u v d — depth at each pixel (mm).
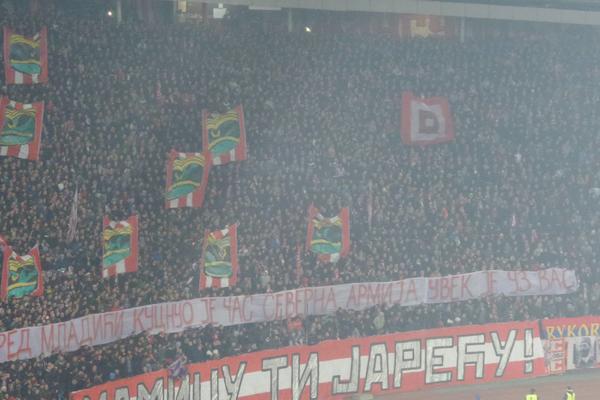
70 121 71438
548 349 75812
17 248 61312
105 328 60781
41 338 57031
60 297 60000
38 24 75625
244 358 64688
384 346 70438
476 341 73562
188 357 63625
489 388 73250
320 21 93562
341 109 84312
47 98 72000
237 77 82438
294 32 90500
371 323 70938
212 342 64875
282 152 79375
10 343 55594
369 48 89750
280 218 73250
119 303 62125
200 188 71812
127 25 80375
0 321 55750
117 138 72625
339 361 68688
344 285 71250
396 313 71812
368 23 95125
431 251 76000
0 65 72438
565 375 76562
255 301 67812
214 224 70875
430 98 86250
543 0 93312
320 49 87250
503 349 74438
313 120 82250
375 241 75125
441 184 81000
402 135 85312
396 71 88812
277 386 66125
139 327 62719
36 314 57750
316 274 71125
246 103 81000
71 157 69375
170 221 70125
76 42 76312
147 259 66938
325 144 81062
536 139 88562
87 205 67125
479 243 77938
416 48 91750
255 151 78812
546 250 79250
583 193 85438
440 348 72375
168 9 86938
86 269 63469
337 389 68562
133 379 59000
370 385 69875
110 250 63469
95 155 70750
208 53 82688
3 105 66812
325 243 72438
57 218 64875
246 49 84625
